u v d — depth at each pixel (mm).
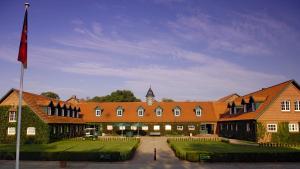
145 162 29344
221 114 72625
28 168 26109
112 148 38875
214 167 26359
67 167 26500
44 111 50312
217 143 47281
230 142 49062
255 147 40500
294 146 41281
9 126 47906
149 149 41188
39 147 40719
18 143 19734
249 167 26297
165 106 76312
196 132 71625
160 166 26938
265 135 47688
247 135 52125
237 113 60594
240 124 55938
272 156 29234
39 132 47000
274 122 48000
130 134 67438
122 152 30266
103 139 54125
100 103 78562
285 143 46156
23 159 30547
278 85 52438
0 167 26531
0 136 47844
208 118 72438
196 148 38719
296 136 47969
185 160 30328
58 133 51938
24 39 20531
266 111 48125
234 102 62375
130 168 25938
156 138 62406
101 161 29797
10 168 26016
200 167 26391
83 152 30156
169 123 71938
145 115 73875
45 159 30344
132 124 71062
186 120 72000
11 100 48281
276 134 47812
